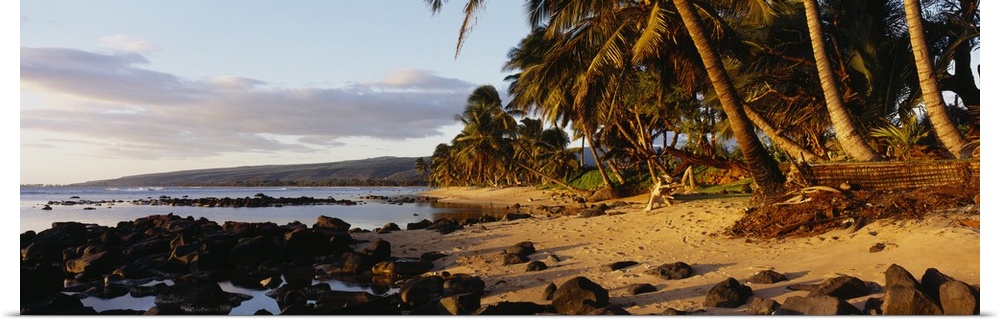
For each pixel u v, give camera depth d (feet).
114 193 355.97
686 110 78.02
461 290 28.07
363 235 53.62
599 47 57.21
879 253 25.62
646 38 43.96
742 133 40.37
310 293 30.89
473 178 310.45
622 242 39.86
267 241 43.75
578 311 21.22
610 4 51.44
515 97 137.08
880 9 60.44
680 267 27.71
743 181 84.94
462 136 219.00
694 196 71.46
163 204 192.03
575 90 72.79
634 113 85.81
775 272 24.38
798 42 62.75
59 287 34.32
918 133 44.75
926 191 30.99
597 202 104.12
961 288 16.57
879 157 40.68
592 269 31.55
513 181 286.25
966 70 62.54
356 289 32.42
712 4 56.85
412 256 41.60
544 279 30.04
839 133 42.32
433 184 432.66
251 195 310.65
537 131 214.90
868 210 31.55
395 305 25.61
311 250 45.11
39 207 167.22
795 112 65.46
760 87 67.05
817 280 23.39
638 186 110.52
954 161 32.91
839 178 35.81
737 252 31.60
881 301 18.24
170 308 27.37
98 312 25.30
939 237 24.81
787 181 37.81
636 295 24.40
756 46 61.57
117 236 51.21
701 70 51.11
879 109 56.39
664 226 43.62
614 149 62.69
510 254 36.04
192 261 40.42
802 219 33.19
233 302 29.40
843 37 61.72
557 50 60.54
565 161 196.85
